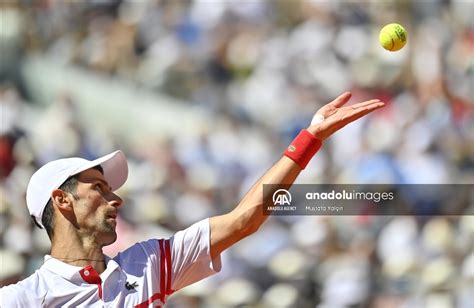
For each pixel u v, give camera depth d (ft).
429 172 143.23
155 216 137.49
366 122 150.20
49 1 172.24
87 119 161.17
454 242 133.08
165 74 168.45
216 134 157.28
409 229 134.82
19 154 146.00
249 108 162.91
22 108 157.17
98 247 50.42
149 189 142.61
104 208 50.67
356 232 134.31
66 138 153.17
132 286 49.39
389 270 129.90
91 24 174.09
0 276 119.24
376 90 163.43
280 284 127.34
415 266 129.80
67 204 50.44
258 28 172.04
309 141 53.06
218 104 164.86
